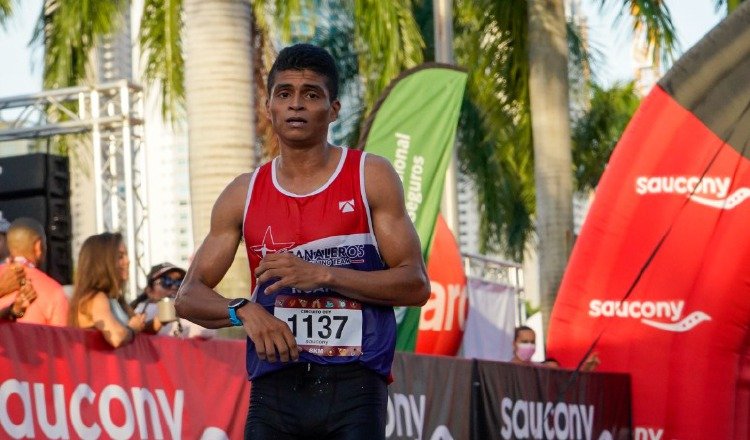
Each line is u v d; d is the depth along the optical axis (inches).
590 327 331.9
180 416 203.2
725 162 325.4
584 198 772.6
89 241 200.5
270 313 126.2
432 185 346.6
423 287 126.0
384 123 341.7
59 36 439.2
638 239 329.4
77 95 488.7
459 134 665.6
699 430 326.3
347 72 650.2
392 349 127.4
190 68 315.3
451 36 497.4
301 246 124.3
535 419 287.9
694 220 326.6
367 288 122.1
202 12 313.7
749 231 323.3
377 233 125.2
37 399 177.5
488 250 761.0
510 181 704.4
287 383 125.5
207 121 311.7
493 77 579.5
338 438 124.3
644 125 329.1
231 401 214.2
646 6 497.4
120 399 191.9
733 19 323.0
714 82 324.5
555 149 527.2
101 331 190.7
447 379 256.7
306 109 122.0
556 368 300.4
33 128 489.4
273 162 127.6
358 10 440.5
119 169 515.8
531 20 534.6
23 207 394.3
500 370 275.0
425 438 246.8
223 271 128.9
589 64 658.8
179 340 205.3
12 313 178.9
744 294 324.8
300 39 402.3
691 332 326.6
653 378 328.8
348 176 125.0
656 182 327.9
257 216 125.7
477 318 613.6
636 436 330.0
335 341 125.0
